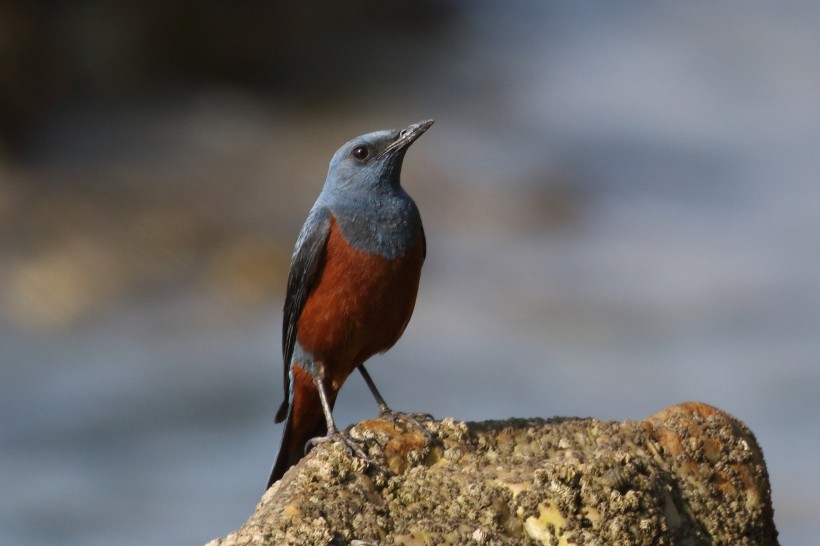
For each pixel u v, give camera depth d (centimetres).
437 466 636
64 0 2628
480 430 666
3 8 2492
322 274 738
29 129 2352
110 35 2608
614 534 601
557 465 621
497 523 594
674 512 635
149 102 2539
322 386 749
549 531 597
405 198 755
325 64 2808
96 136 2366
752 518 659
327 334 741
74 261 1881
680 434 670
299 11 2902
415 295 759
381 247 734
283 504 582
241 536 557
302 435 774
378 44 2978
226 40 2723
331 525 569
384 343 761
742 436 680
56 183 2142
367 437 641
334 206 743
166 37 2661
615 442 661
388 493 606
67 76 2514
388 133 750
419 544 572
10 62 2427
